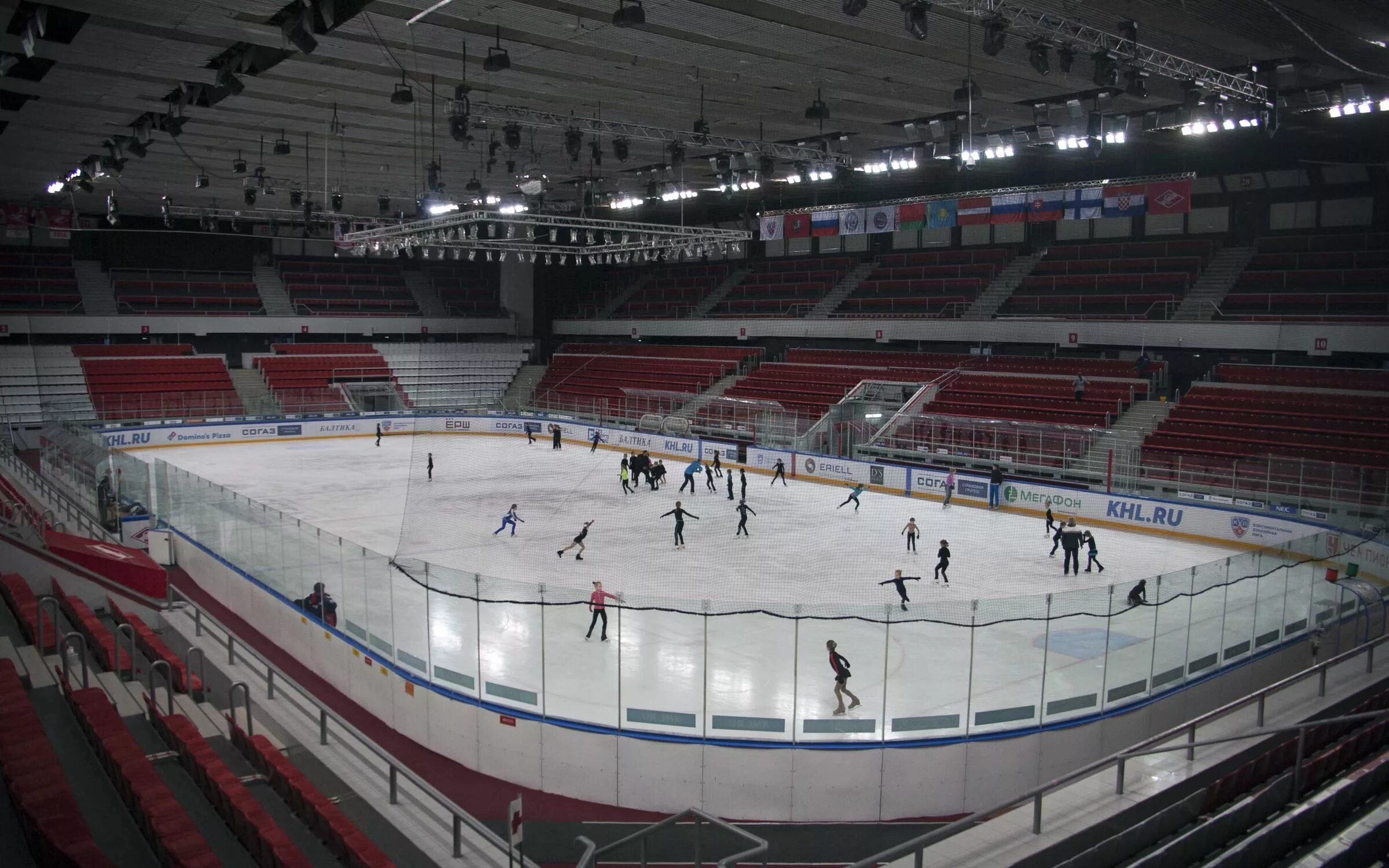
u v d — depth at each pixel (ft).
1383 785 37.65
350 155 134.31
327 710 44.88
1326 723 36.40
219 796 36.27
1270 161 140.46
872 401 153.38
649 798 50.93
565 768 52.03
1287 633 61.93
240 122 111.24
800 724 49.83
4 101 100.48
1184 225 157.28
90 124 110.42
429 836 38.40
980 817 33.14
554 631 59.57
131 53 82.12
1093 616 51.03
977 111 105.50
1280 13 69.26
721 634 59.67
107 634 52.49
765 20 73.92
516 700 53.36
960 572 89.35
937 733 50.16
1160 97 95.66
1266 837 32.40
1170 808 35.81
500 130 115.65
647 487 136.15
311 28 65.77
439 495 128.57
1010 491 118.42
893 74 89.56
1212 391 129.29
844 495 130.11
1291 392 122.52
